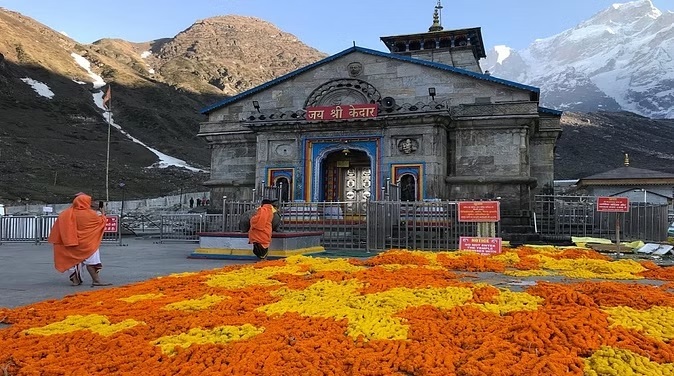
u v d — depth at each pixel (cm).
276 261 1225
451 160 2378
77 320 625
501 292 792
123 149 11406
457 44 3491
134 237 2617
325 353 503
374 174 2378
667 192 4388
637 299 722
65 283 1039
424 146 2289
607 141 13738
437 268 1098
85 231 998
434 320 625
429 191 2250
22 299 848
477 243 1395
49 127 11231
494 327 587
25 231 2197
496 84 2358
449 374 449
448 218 1666
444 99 2414
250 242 1406
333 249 1786
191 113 16375
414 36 3488
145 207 5512
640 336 557
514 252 1398
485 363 472
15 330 594
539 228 2252
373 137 2392
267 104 2709
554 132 2631
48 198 6241
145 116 14288
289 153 2527
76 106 13100
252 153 2769
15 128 10406
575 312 636
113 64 18875
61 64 16312
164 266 1326
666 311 656
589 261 1215
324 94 2578
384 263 1192
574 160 11925
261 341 532
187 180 9444
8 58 14288
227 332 575
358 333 570
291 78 2670
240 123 2692
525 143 2292
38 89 13500
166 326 602
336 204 1942
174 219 2364
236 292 814
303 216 1988
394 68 2497
